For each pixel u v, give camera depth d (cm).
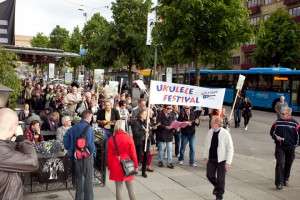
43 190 661
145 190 695
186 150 1111
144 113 802
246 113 1673
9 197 246
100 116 879
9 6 1139
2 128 255
